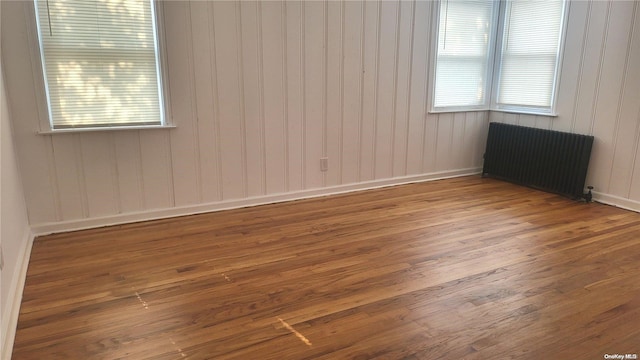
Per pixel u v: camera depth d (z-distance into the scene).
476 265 2.93
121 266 2.90
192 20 3.62
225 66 3.83
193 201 3.95
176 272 2.82
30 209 3.37
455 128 5.23
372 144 4.73
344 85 4.42
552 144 4.57
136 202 3.73
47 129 3.31
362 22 4.37
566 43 4.45
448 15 4.81
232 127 3.97
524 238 3.40
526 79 4.89
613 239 3.38
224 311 2.37
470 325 2.24
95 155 3.51
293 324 2.25
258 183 4.21
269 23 3.93
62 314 2.32
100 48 3.37
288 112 4.20
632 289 2.61
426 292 2.57
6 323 2.09
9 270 2.41
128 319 2.29
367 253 3.12
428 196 4.55
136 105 3.58
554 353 2.02
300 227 3.63
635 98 3.95
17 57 3.12
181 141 3.79
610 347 2.07
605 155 4.24
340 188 4.65
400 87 4.74
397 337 2.14
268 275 2.78
